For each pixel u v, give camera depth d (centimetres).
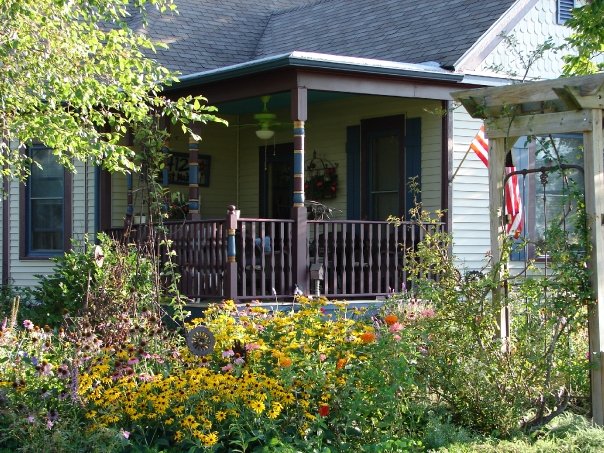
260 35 1884
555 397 849
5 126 1061
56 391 730
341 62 1228
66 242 1594
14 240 1642
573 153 1541
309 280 1252
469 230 1434
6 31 1009
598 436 748
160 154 1230
